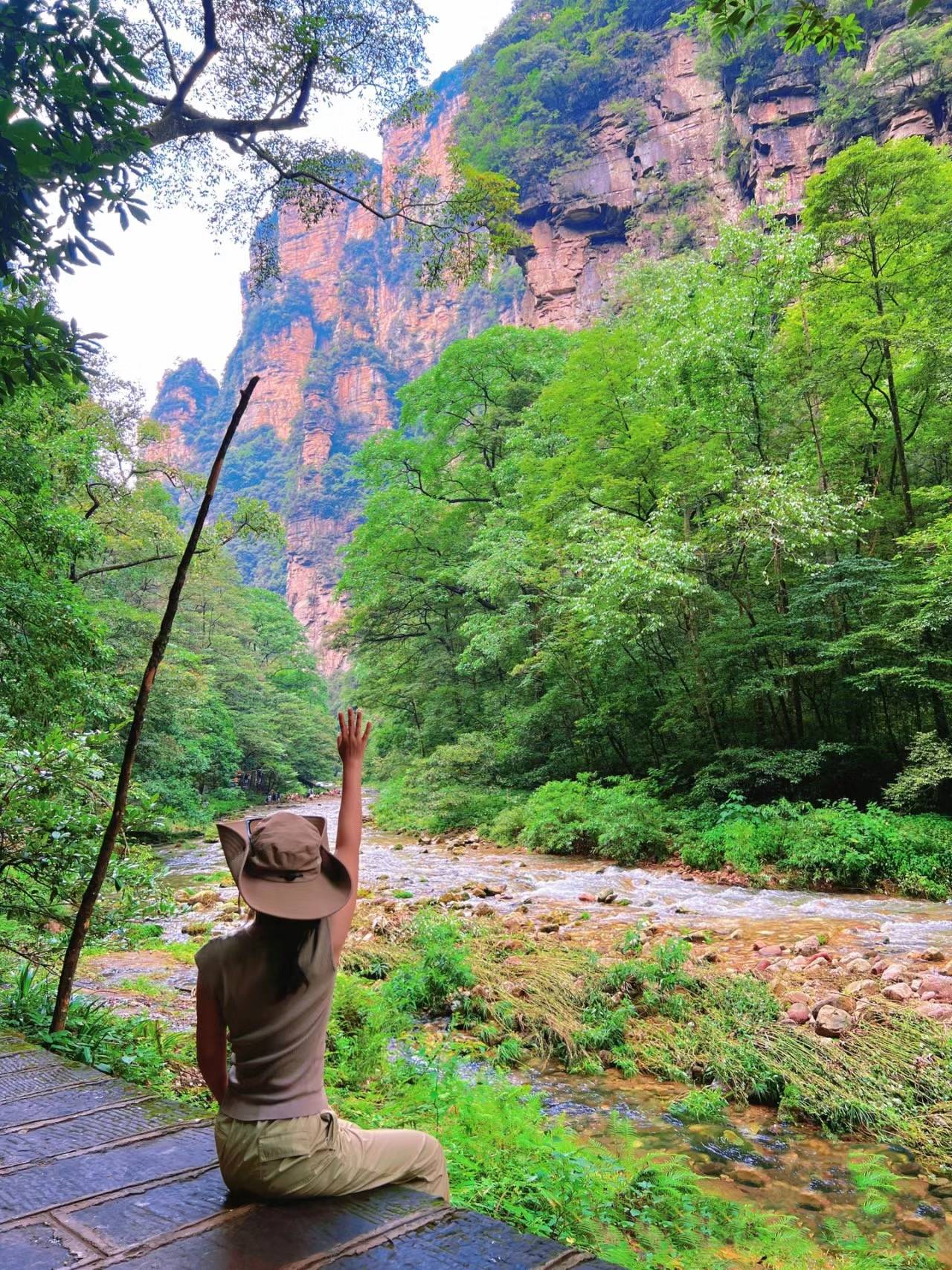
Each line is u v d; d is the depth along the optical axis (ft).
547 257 265.95
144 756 87.97
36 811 16.72
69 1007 17.02
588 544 67.56
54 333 17.97
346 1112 14.88
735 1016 22.82
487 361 111.04
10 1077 11.97
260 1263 6.35
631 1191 13.24
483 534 95.09
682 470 67.92
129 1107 10.64
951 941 32.14
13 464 37.42
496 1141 12.94
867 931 34.27
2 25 15.21
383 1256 6.42
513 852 67.15
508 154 273.75
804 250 65.00
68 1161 8.71
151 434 81.25
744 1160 16.33
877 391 69.31
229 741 134.92
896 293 67.00
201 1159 8.72
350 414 651.25
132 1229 7.04
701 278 73.31
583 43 296.71
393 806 97.71
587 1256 6.51
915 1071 18.95
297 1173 6.77
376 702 118.62
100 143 16.21
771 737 66.18
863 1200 14.61
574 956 29.32
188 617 150.10
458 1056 21.53
